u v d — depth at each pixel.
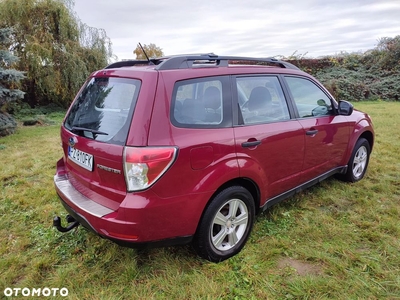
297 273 2.36
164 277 2.31
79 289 2.22
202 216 2.30
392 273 2.32
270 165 2.76
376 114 9.66
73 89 11.03
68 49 10.99
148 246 2.12
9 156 5.62
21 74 7.82
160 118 2.04
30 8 10.47
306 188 3.58
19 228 3.07
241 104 2.59
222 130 2.38
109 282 2.29
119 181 2.06
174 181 2.07
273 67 3.07
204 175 2.23
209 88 2.39
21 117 10.25
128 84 2.23
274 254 2.58
